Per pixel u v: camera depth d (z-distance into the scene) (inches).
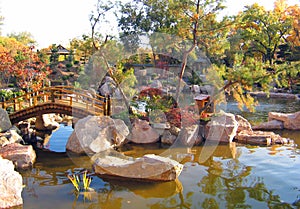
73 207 210.2
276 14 1047.6
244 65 386.9
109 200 221.6
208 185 248.4
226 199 221.5
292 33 1088.2
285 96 828.0
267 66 392.8
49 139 408.8
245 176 266.4
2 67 573.9
